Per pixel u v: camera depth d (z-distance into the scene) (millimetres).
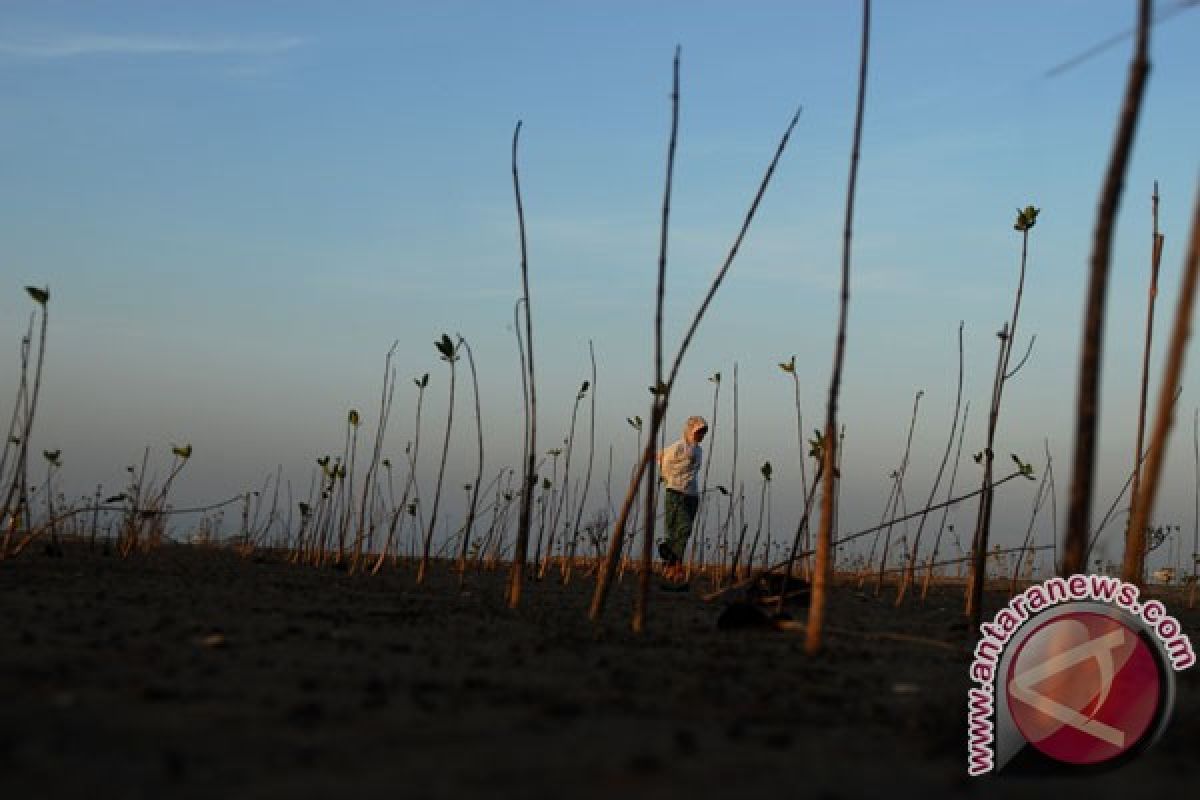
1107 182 5809
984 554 10555
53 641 6598
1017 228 10695
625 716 5344
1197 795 4305
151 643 6773
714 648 8188
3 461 12352
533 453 10781
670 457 15055
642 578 9133
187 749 4320
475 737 4711
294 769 4113
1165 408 6184
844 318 7715
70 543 15516
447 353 13367
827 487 8062
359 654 6895
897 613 12578
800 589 12461
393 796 3811
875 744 5082
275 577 12688
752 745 4836
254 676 5863
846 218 7555
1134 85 5750
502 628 8812
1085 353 5906
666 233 8836
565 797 3859
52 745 4273
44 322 12102
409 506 18047
